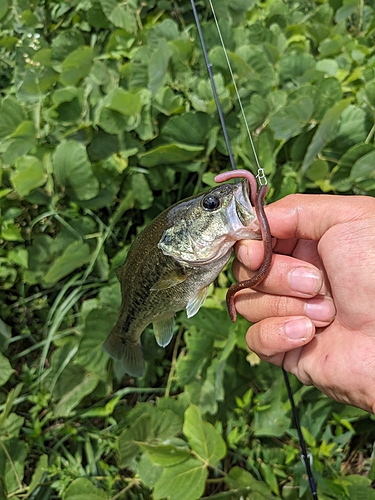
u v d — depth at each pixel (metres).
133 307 0.20
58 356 0.27
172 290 0.19
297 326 0.17
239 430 0.27
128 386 0.29
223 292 0.28
